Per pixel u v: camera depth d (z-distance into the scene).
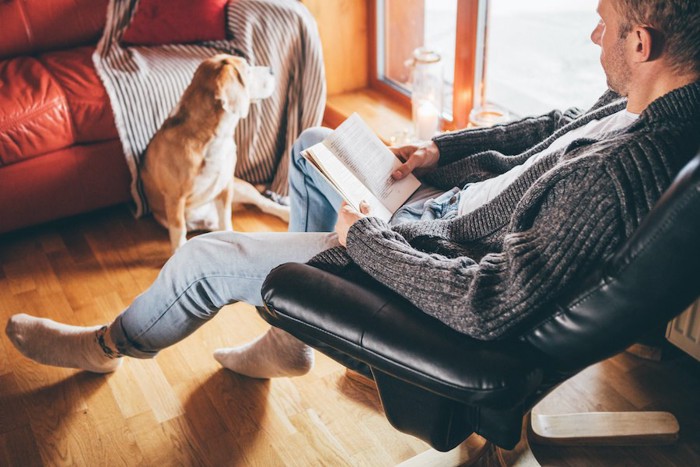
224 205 2.29
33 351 1.72
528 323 1.01
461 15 2.28
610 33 1.04
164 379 1.79
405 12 2.69
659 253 0.86
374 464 1.55
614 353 0.99
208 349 1.88
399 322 1.05
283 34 2.44
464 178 1.51
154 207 2.35
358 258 1.19
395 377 1.12
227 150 2.15
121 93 2.24
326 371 1.80
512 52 2.35
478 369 0.96
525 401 1.12
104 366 1.73
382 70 2.89
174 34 2.48
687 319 1.61
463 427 1.18
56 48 2.56
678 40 0.97
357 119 1.54
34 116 2.13
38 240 2.35
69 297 2.10
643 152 0.96
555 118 1.51
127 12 2.53
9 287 2.14
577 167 1.00
